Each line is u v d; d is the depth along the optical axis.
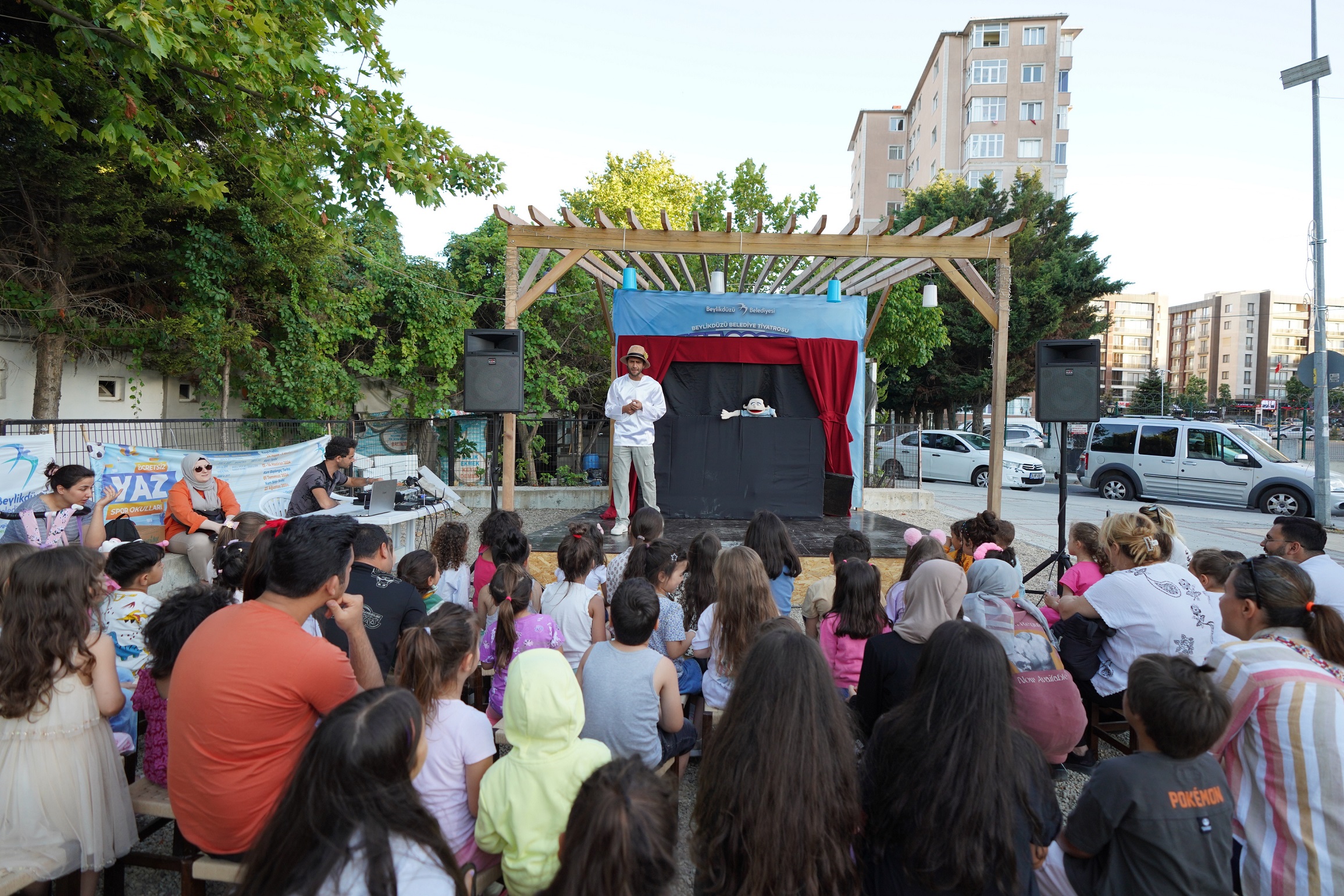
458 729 2.26
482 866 2.31
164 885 2.81
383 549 3.24
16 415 9.96
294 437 10.73
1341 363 11.86
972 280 7.52
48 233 9.22
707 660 3.75
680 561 4.23
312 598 2.13
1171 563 3.55
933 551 3.72
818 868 1.68
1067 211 26.86
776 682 1.79
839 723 1.81
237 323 11.21
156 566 3.36
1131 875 1.84
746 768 1.74
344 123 7.27
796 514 8.22
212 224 10.76
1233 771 2.38
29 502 4.71
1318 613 2.44
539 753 1.97
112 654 2.42
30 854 2.24
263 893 1.40
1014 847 1.66
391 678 3.13
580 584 3.64
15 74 6.05
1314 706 2.18
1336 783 2.12
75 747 2.29
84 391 10.77
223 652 1.98
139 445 8.17
